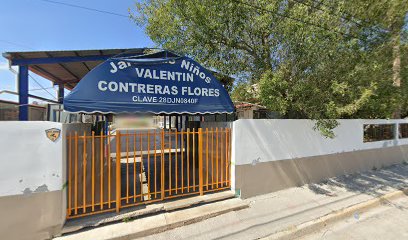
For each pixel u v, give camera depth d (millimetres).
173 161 8656
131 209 3895
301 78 5398
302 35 4902
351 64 5441
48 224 3123
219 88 4809
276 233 3555
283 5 5215
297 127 5520
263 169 5023
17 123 2922
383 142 7535
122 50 5918
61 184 3188
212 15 5402
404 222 4105
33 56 5352
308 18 4848
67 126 3549
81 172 3996
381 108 7012
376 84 5648
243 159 4758
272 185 5160
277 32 5293
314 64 5238
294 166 5488
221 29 5559
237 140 4695
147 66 4113
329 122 5238
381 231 3773
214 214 4008
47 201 3109
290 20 4973
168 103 4281
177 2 5555
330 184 5750
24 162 2969
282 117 6730
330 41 5035
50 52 5305
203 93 4637
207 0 5246
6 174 2871
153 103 4141
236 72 6285
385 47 6051
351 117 7449
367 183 5922
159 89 4207
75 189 3508
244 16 5328
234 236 3453
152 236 3402
